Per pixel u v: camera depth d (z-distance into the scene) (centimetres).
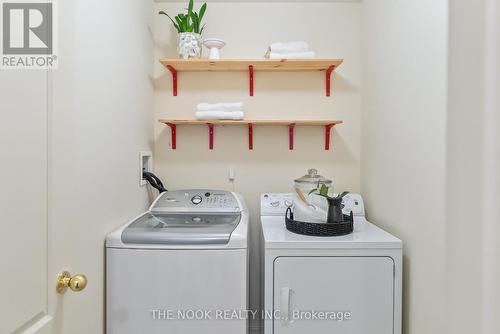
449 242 75
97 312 124
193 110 210
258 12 210
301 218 156
